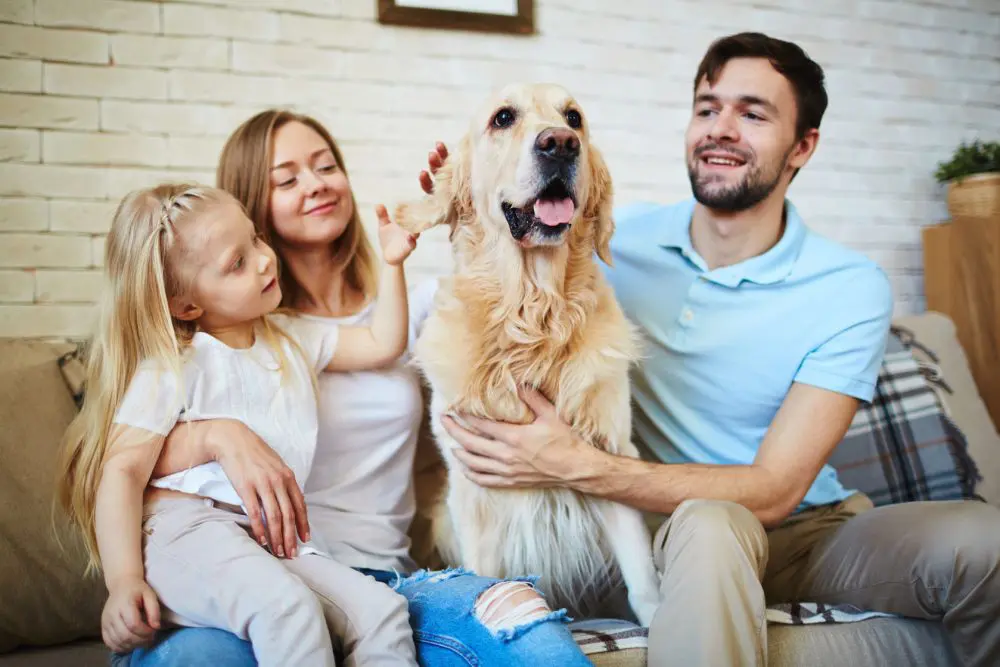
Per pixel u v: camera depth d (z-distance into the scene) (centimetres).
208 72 210
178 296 125
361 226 160
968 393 236
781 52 162
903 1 286
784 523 166
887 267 286
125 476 114
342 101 222
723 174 160
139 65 204
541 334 139
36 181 197
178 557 110
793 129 162
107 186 203
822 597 150
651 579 137
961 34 295
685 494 135
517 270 140
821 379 151
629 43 250
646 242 177
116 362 121
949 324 247
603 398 141
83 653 144
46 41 197
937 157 293
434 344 145
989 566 127
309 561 117
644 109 253
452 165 154
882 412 220
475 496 145
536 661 102
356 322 152
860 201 283
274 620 103
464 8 230
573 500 144
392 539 143
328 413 141
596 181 151
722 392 161
